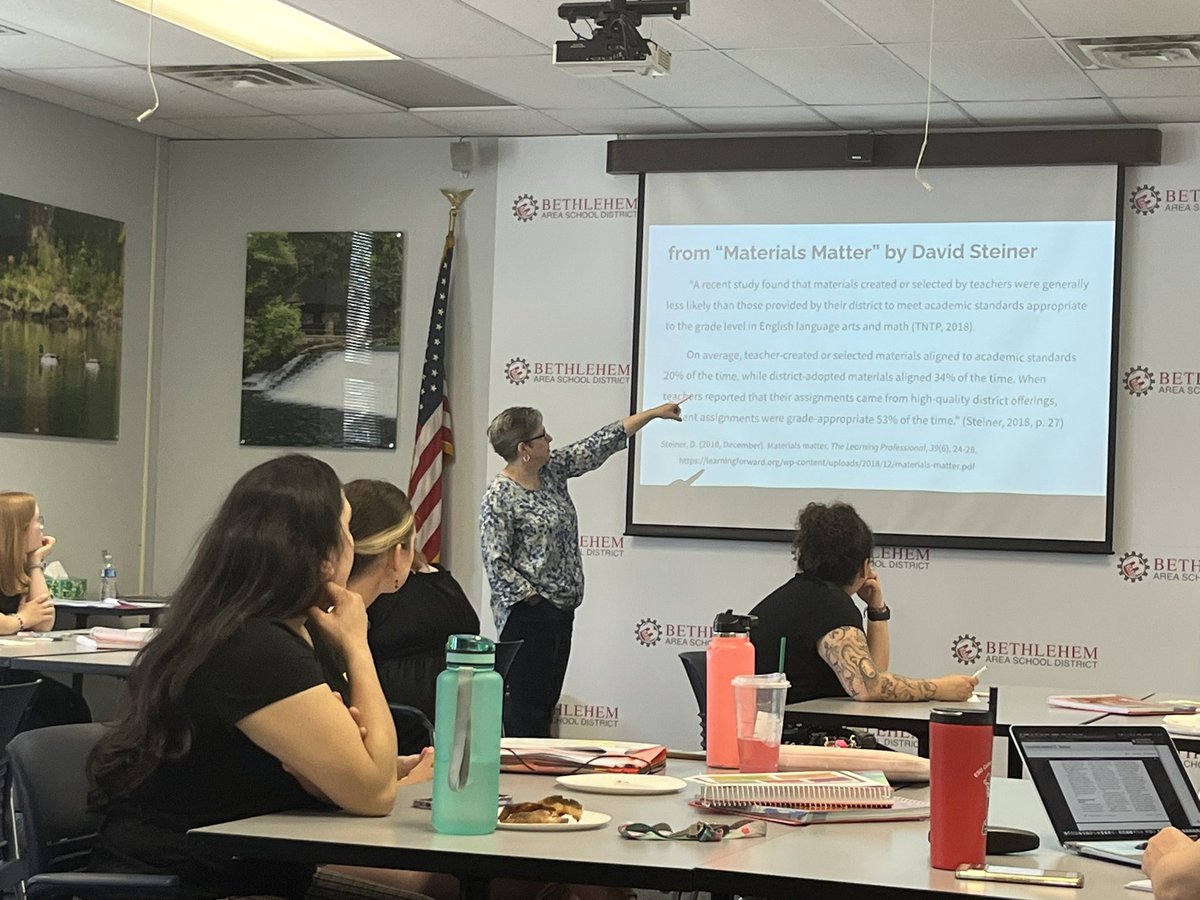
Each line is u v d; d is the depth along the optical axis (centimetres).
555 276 709
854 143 654
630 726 691
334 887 231
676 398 690
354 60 603
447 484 725
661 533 687
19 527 549
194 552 233
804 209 678
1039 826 222
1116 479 639
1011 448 652
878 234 670
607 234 704
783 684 248
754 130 686
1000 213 655
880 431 668
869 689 404
